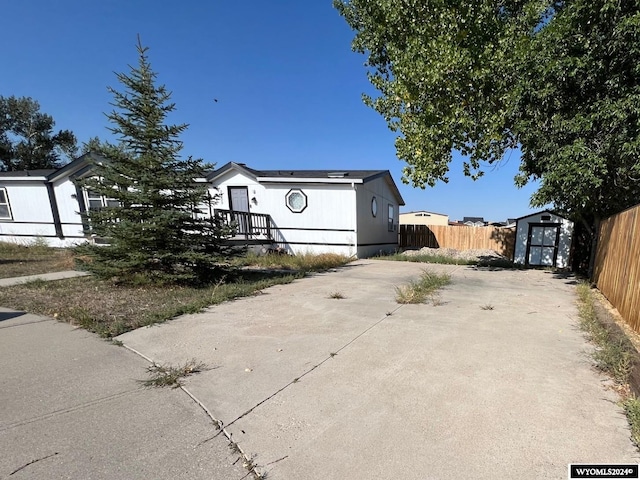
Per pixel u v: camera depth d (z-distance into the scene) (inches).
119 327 163.0
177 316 187.5
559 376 117.0
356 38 496.1
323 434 86.0
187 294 235.6
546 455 77.5
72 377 115.6
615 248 225.9
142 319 177.9
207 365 126.1
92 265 246.8
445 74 337.1
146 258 243.4
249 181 545.6
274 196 540.1
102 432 86.6
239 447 81.4
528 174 339.6
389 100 435.8
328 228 528.4
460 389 108.2
